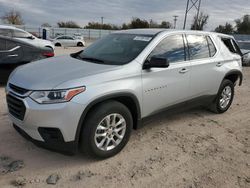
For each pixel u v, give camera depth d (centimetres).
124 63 414
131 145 446
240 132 528
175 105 491
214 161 413
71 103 343
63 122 344
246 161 418
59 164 382
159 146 449
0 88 744
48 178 348
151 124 538
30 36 1520
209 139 488
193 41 525
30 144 429
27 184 336
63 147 357
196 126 543
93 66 401
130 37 484
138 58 423
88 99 354
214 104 605
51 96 341
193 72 507
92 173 365
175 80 472
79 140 375
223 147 460
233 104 720
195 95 529
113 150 402
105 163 390
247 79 1152
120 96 392
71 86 346
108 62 427
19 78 380
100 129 381
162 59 407
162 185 349
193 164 402
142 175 367
